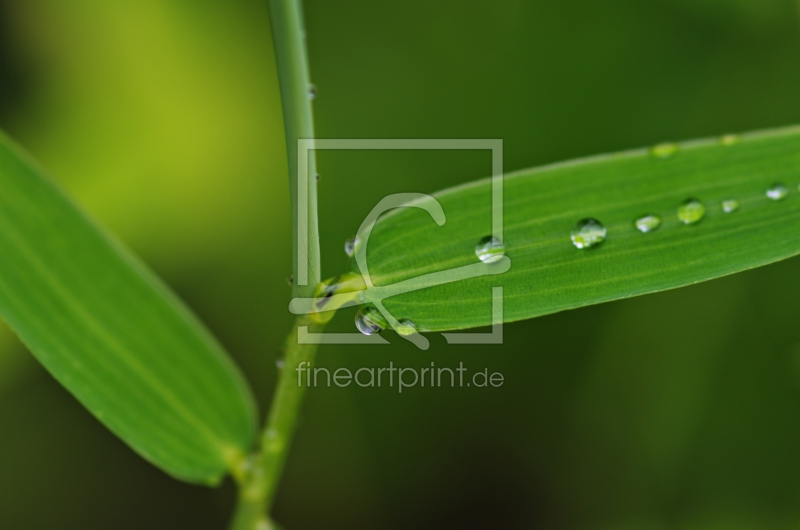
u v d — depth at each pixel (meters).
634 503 0.28
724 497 0.28
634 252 0.22
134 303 0.22
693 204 0.22
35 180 0.22
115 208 0.29
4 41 0.29
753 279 0.29
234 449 0.22
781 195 0.22
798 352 0.28
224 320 0.29
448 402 0.29
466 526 0.28
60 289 0.22
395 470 0.29
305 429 0.29
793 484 0.27
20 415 0.28
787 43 0.29
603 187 0.22
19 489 0.28
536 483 0.28
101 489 0.28
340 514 0.28
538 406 0.29
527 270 0.22
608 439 0.28
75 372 0.22
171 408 0.22
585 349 0.29
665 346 0.29
